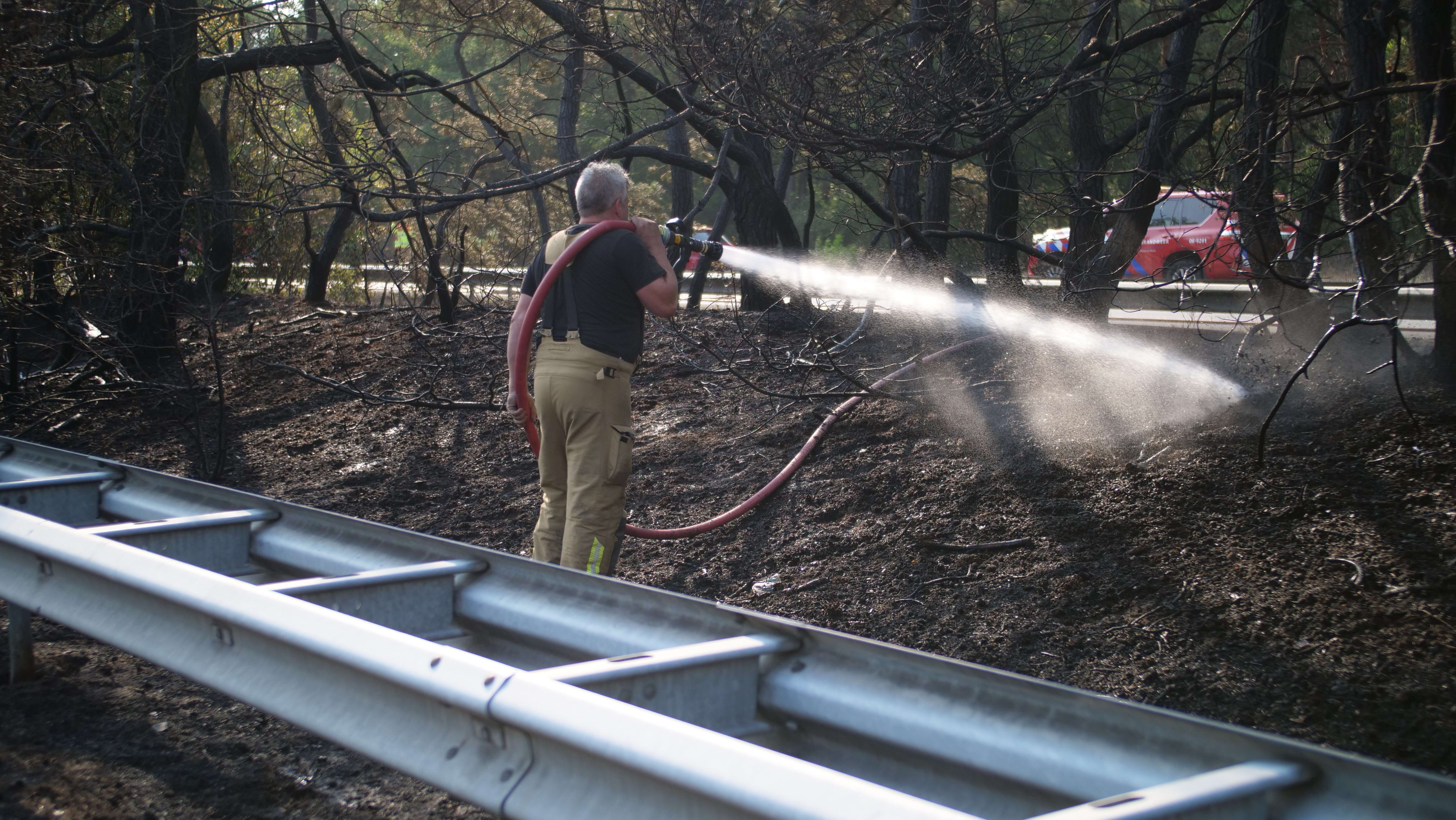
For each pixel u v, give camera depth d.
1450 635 3.15
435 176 8.98
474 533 5.48
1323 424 4.63
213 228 7.92
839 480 5.34
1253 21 6.34
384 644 2.17
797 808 1.51
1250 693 3.10
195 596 2.54
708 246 4.57
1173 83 7.30
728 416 6.86
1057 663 3.45
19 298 8.41
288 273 15.53
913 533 4.60
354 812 2.71
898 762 2.14
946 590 4.05
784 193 11.12
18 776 2.73
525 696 1.92
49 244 8.41
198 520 3.29
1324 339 4.05
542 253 4.45
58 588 3.06
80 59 9.93
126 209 9.49
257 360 9.91
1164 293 6.41
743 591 4.42
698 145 18.86
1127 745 1.77
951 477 5.05
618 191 4.34
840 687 2.19
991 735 1.94
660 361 8.32
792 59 5.52
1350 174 5.01
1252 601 3.52
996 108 6.20
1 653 3.69
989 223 8.30
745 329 8.69
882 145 5.74
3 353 8.83
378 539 3.22
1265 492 4.16
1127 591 3.76
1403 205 5.20
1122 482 4.54
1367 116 5.09
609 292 4.16
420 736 2.12
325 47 9.27
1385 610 3.32
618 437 4.20
